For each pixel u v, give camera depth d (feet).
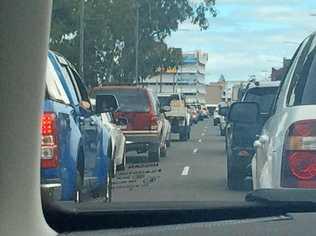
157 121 68.54
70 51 46.57
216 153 81.30
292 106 20.84
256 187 24.27
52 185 25.39
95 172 34.27
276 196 18.16
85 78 53.57
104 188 36.50
